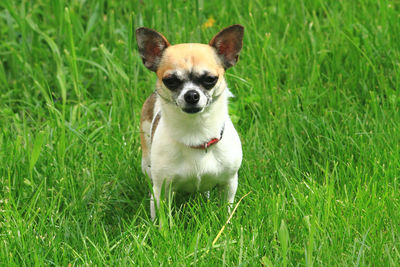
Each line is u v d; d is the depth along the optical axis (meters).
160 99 4.58
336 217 4.42
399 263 4.00
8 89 6.90
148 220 4.64
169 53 4.54
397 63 6.30
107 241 4.27
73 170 5.44
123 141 5.81
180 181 4.73
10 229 4.47
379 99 6.11
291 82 6.51
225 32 4.62
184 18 7.20
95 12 7.33
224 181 4.81
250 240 4.30
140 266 4.04
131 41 6.73
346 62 6.64
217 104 4.52
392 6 7.02
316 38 6.99
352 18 7.18
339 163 5.35
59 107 6.59
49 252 4.37
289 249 4.12
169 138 4.59
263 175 5.33
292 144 5.64
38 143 4.74
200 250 4.13
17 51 7.33
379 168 5.09
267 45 6.61
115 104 6.30
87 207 5.16
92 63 6.60
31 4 8.11
